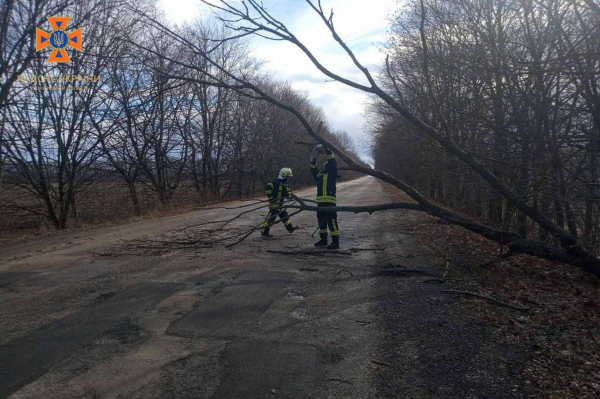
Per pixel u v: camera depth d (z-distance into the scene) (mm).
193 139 24406
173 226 13422
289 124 36781
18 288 6539
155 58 7949
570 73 5477
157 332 4672
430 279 6543
